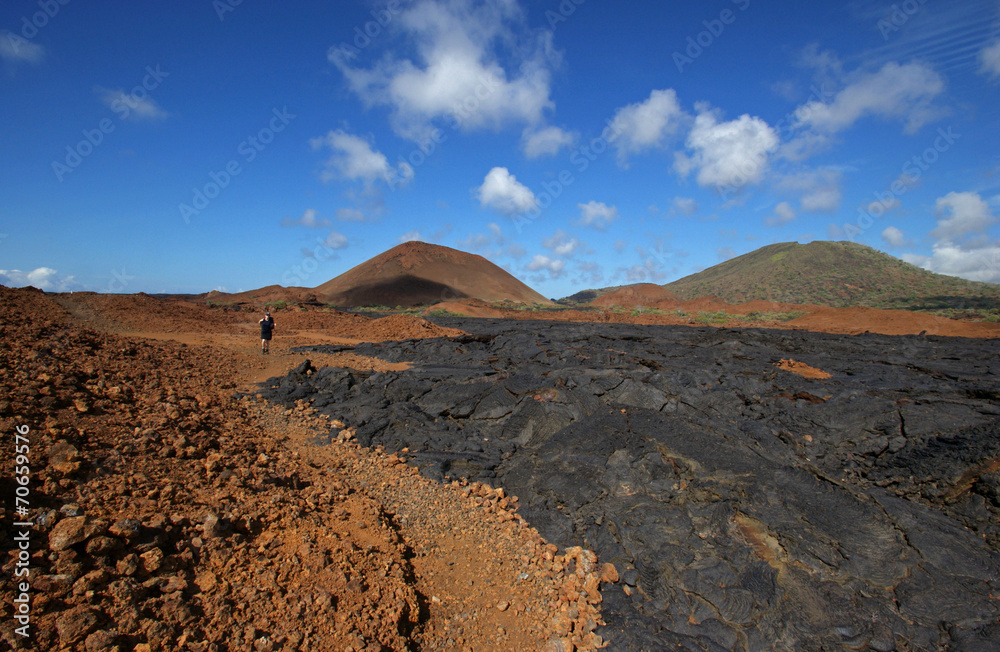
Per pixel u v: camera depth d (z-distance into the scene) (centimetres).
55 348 863
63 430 502
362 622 399
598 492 662
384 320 2452
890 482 676
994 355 1739
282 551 456
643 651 430
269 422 893
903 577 481
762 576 493
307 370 1237
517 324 3406
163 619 335
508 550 582
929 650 418
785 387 1041
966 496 600
